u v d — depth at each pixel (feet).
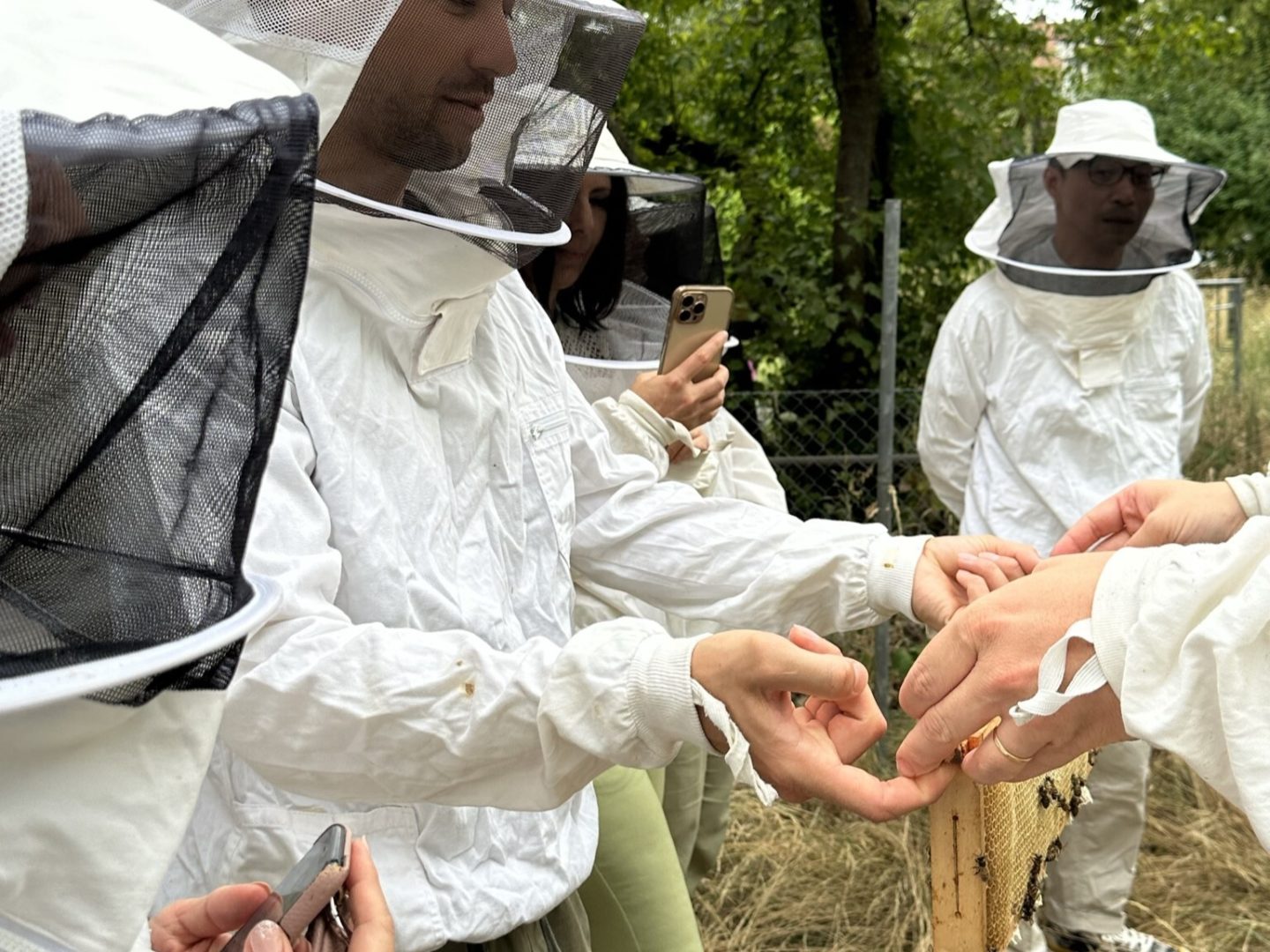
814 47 20.53
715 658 4.06
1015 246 11.51
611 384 8.80
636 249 8.79
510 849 4.94
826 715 4.33
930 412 12.37
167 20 2.67
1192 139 57.52
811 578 5.70
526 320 5.70
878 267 19.21
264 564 4.07
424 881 4.58
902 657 15.99
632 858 6.31
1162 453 11.73
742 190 20.38
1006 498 11.76
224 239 2.25
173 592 2.32
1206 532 5.61
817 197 20.30
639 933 6.26
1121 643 3.74
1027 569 5.53
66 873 2.31
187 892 4.66
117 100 2.35
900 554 5.58
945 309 19.42
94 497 2.24
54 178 2.03
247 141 2.22
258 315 2.32
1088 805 10.69
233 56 2.68
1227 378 25.46
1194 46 27.43
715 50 21.12
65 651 2.17
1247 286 48.96
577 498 6.18
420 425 4.71
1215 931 11.82
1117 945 10.93
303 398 4.38
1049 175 11.16
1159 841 13.21
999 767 4.02
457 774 4.24
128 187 2.12
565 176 4.91
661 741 4.13
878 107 19.24
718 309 8.44
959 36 21.38
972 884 4.23
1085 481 11.55
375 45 4.19
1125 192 10.91
